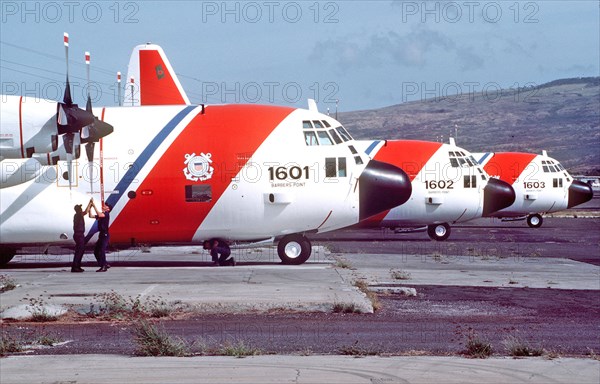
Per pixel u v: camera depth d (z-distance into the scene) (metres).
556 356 18.89
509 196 62.94
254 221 39.53
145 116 40.00
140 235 39.56
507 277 37.25
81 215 36.50
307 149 39.84
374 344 20.92
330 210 39.91
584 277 37.81
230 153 39.25
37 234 38.72
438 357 18.75
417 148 62.31
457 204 61.69
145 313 25.84
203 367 17.58
